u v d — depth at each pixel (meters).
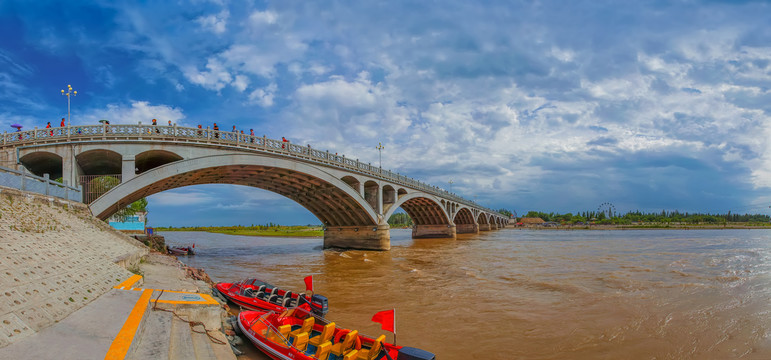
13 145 24.44
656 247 49.53
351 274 27.97
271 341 10.93
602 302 18.22
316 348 11.23
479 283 23.50
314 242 78.88
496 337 13.62
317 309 13.72
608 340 13.23
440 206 78.12
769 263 31.25
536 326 14.78
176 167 28.42
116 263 14.16
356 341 10.81
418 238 85.12
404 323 15.27
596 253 41.78
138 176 26.67
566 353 12.16
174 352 7.88
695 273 26.06
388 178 55.47
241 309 16.44
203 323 10.69
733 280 23.22
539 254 41.69
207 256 44.00
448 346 12.80
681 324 14.77
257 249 56.34
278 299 15.59
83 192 26.16
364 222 52.53
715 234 94.19
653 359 11.65
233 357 9.48
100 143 26.02
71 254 11.55
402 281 24.59
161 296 11.27
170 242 75.56
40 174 29.09
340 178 46.16
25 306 6.86
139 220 55.97
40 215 13.77
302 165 39.06
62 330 6.77
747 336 13.37
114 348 6.71
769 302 17.78
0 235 9.52
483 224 131.25
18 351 5.49
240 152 32.81
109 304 9.16
